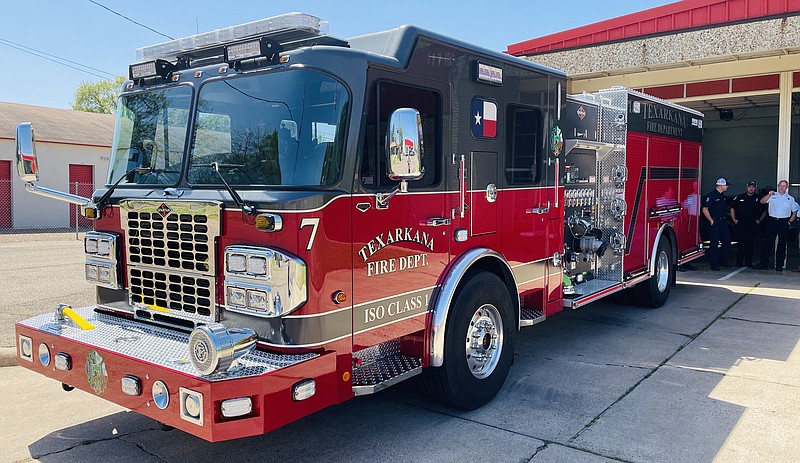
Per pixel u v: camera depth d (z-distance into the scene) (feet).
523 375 16.87
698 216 30.42
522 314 16.96
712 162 65.05
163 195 11.93
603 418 13.79
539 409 14.39
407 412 14.33
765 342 20.17
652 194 24.53
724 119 55.98
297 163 10.61
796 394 15.26
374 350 12.78
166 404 9.83
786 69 36.50
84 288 29.07
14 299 26.22
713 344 19.97
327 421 13.82
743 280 32.86
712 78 39.29
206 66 12.17
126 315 12.87
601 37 39.96
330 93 10.75
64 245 52.08
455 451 12.17
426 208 12.66
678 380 16.37
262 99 11.16
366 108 11.14
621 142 21.94
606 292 20.66
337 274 10.74
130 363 10.32
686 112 28.09
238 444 12.63
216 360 9.15
